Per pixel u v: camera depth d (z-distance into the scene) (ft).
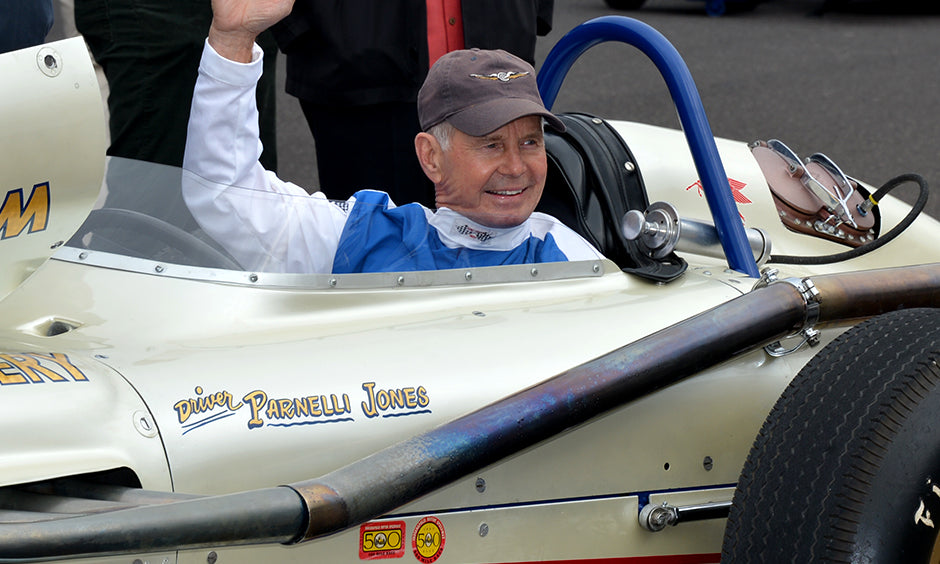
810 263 30.30
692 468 23.15
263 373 19.81
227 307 21.62
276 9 23.25
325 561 19.42
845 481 19.70
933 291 23.63
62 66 18.86
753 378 23.79
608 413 20.13
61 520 14.88
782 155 33.86
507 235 25.08
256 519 15.81
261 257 22.99
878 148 76.64
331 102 37.11
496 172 24.26
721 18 125.18
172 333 21.02
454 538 20.63
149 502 16.55
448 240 24.89
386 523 19.93
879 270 23.61
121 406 18.21
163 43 40.16
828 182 32.99
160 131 41.63
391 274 23.02
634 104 86.33
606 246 26.86
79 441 17.28
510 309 23.47
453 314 22.99
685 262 25.82
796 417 20.76
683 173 33.83
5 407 17.03
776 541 20.11
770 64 101.40
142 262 21.81
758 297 21.98
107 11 40.14
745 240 26.55
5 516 15.81
